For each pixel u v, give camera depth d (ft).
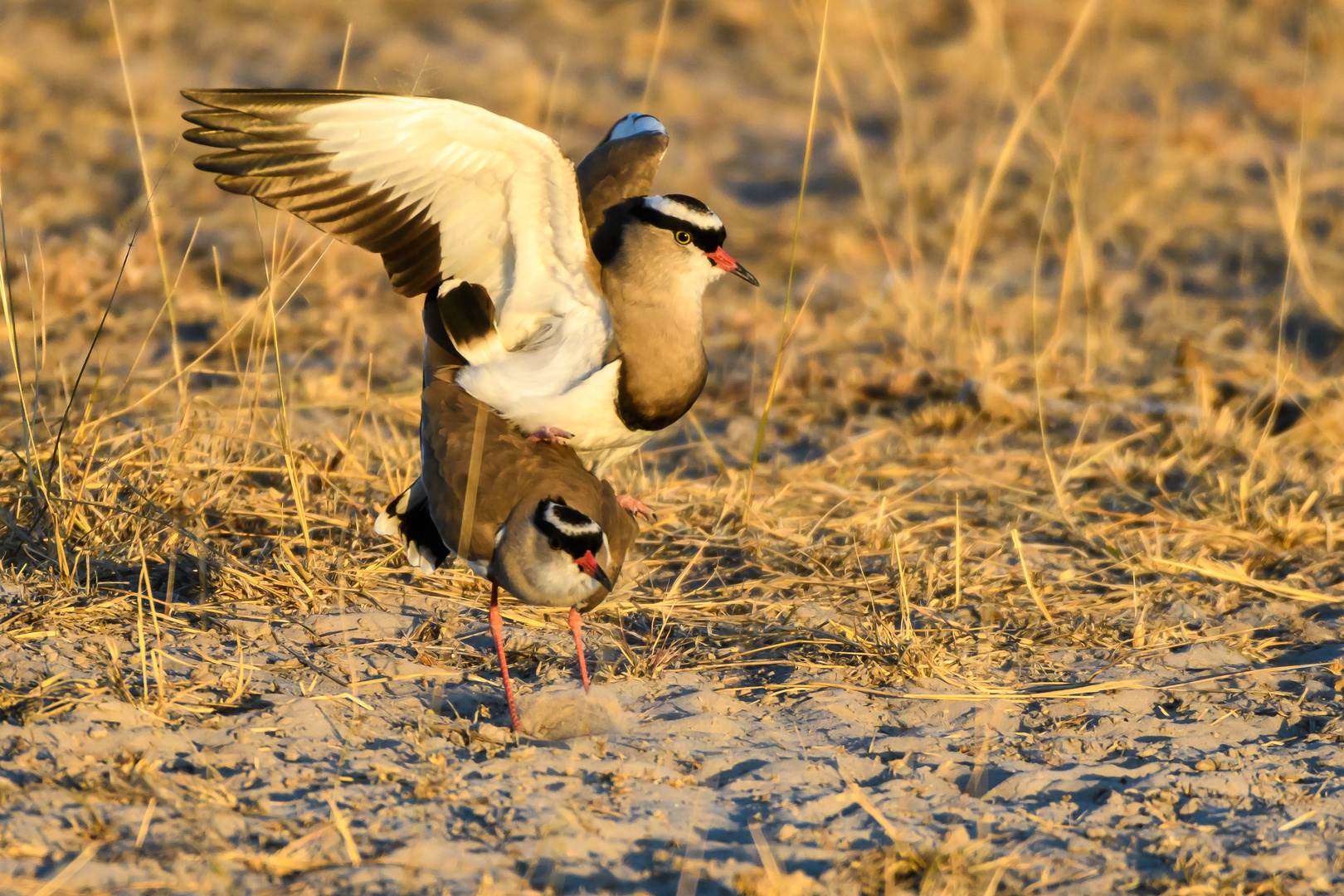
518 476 30.96
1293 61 112.47
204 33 103.76
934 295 66.64
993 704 31.53
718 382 57.72
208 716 28.14
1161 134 89.15
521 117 90.33
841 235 75.92
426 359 33.96
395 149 31.48
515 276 33.30
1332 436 49.49
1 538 35.55
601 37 111.86
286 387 51.65
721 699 31.24
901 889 23.21
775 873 22.68
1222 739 30.14
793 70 107.96
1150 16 119.24
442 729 28.71
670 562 39.42
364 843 23.52
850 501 44.55
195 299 60.54
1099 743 29.76
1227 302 67.62
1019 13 115.34
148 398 42.88
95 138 82.07
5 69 91.56
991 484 46.21
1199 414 52.26
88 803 23.70
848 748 29.19
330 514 39.68
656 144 37.01
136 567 34.91
